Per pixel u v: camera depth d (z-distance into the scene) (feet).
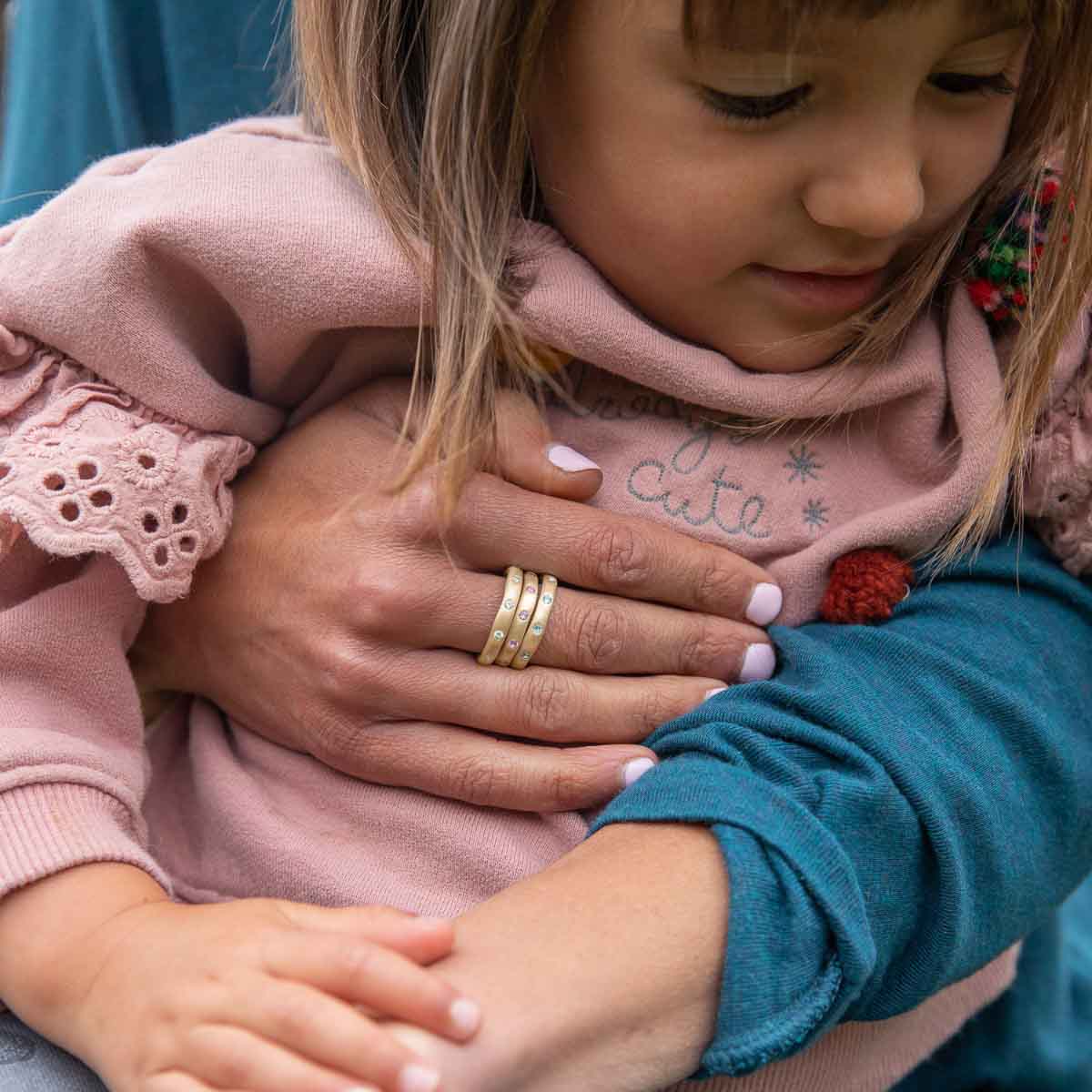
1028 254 2.02
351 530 1.98
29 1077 1.89
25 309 1.97
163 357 1.98
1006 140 2.02
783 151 1.88
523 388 2.04
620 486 2.05
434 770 1.97
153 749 2.13
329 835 1.99
